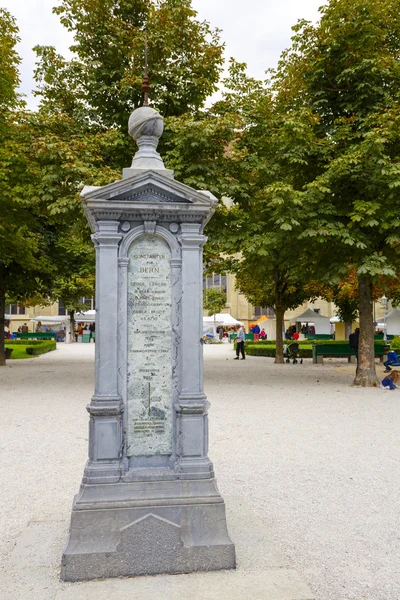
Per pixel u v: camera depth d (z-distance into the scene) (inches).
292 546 163.8
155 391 161.9
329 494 215.2
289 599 129.6
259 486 225.1
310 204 541.3
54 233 837.2
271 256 590.9
